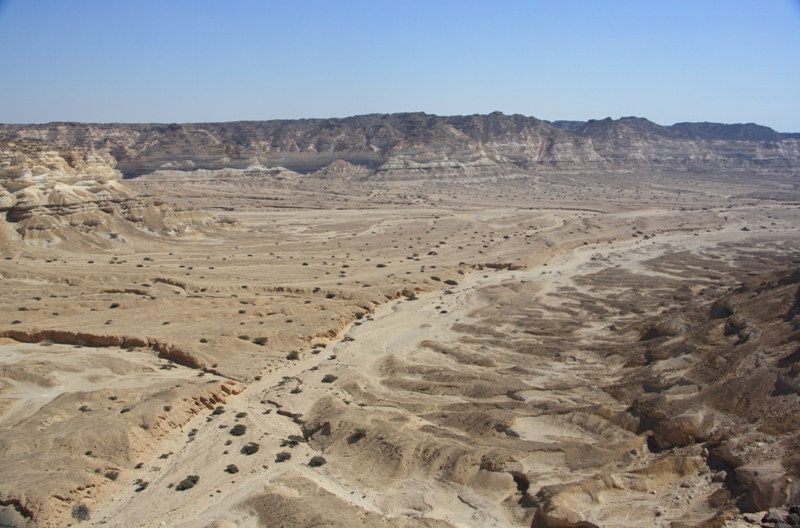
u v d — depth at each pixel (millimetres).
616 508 43750
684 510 42562
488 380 69312
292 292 111875
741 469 43812
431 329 92812
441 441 55469
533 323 92125
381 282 119938
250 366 76375
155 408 61125
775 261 135875
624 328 85000
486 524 45000
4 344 82875
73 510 47375
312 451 57438
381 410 63562
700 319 76438
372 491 50438
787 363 53781
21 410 63688
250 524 45219
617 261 143375
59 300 99375
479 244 164000
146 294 106562
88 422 58469
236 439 59469
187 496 50000
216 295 107812
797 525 36531
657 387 60250
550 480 47938
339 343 88188
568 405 61156
